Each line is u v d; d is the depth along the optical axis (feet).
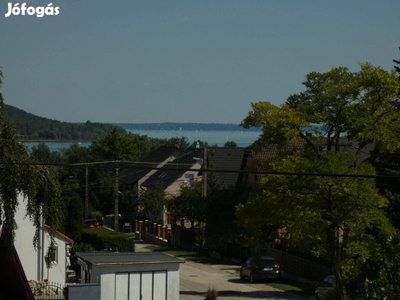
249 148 118.21
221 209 184.34
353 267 82.33
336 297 103.55
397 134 114.52
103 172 319.88
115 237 179.73
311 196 102.68
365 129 108.37
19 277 90.38
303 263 151.43
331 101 112.98
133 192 274.36
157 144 528.22
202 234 203.51
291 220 106.22
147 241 255.50
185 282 151.23
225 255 196.34
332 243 106.11
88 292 95.71
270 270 148.87
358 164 106.63
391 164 144.97
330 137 116.06
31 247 130.21
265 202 107.76
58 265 134.62
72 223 187.21
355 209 100.01
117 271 105.40
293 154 116.26
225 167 269.64
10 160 85.46
